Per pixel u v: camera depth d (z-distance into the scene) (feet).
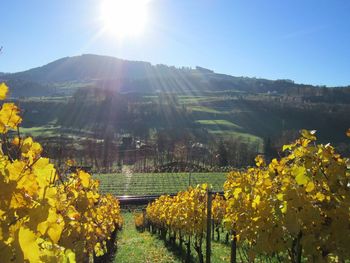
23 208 7.81
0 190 7.48
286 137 221.25
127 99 548.72
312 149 15.20
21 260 6.37
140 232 98.32
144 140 350.84
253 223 17.52
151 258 53.47
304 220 14.26
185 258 48.32
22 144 10.71
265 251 16.22
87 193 19.95
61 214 14.55
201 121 486.79
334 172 14.44
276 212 15.60
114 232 64.13
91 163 220.02
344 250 14.07
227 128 451.12
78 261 16.31
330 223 14.44
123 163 271.08
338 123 400.67
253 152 244.22
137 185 184.85
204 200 41.32
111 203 50.52
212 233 60.54
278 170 17.60
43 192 9.35
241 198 20.89
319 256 14.29
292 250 15.66
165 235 70.59
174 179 199.93
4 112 10.26
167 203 64.85
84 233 18.89
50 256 7.21
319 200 14.62
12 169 8.19
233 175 28.45
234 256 26.45
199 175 210.38
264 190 17.43
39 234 8.46
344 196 14.28
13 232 6.57
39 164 9.80
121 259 54.24
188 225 42.04
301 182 14.64
